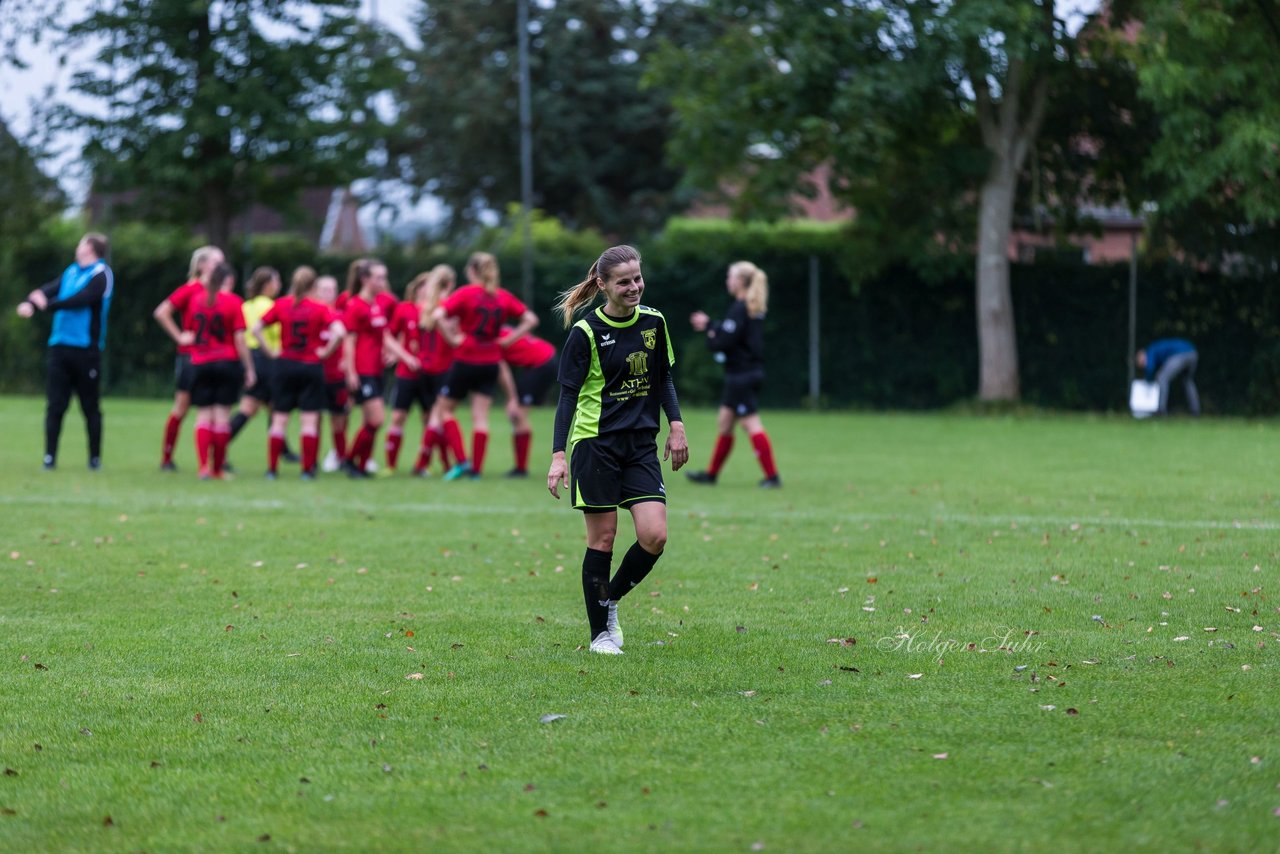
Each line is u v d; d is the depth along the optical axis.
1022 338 95.75
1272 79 80.69
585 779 15.66
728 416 48.38
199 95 107.88
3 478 49.97
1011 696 19.06
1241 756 16.19
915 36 83.88
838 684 19.86
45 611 25.83
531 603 26.69
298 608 26.12
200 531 36.81
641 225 159.12
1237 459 57.97
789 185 92.00
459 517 40.09
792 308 99.12
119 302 108.12
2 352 110.19
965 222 95.88
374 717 18.38
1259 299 91.62
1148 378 90.12
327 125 110.56
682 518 39.34
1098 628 23.73
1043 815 14.32
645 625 24.38
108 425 78.88
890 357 98.12
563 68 158.25
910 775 15.65
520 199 159.88
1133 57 86.12
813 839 13.76
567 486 22.39
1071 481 49.09
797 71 84.94
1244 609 25.30
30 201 111.62
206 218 118.44
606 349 21.88
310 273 50.75
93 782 15.83
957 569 30.22
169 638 23.39
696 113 90.94
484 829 14.16
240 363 50.75
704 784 15.44
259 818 14.59
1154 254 93.25
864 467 55.59
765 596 27.12
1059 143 94.69
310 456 51.47
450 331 50.44
